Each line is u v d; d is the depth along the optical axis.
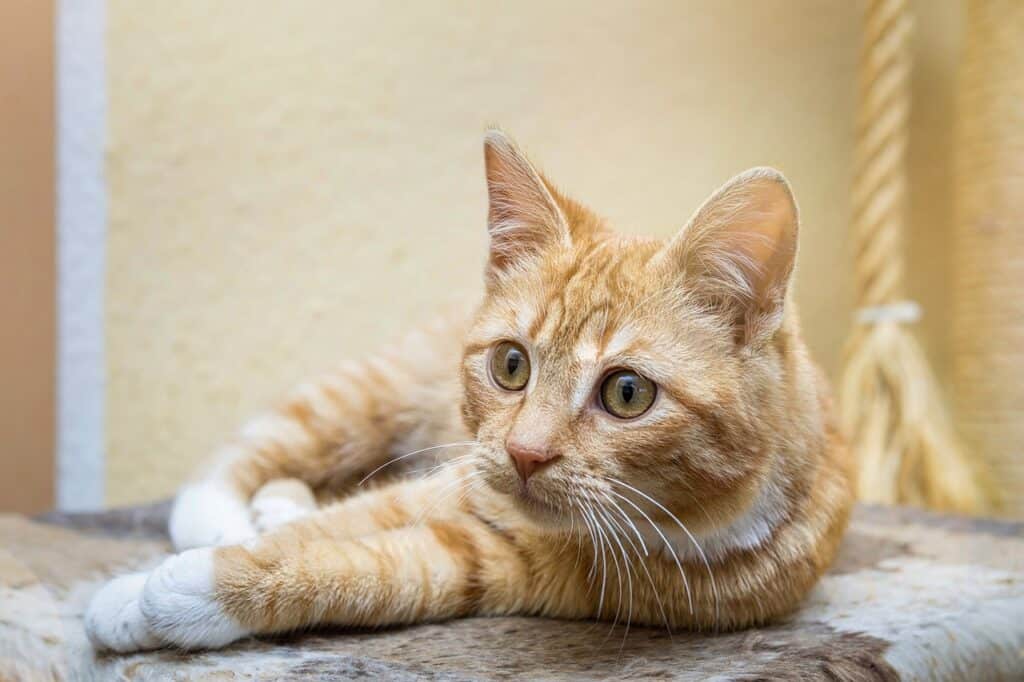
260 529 0.60
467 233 1.00
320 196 1.01
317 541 0.52
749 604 0.53
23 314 0.98
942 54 1.00
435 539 0.54
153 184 1.01
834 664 0.48
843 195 0.99
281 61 1.00
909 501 0.86
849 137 0.99
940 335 1.02
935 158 1.01
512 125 0.99
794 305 0.55
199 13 1.00
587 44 0.98
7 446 0.98
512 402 0.52
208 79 1.01
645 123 0.98
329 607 0.51
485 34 0.98
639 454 0.49
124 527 0.71
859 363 0.89
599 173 0.99
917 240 1.02
